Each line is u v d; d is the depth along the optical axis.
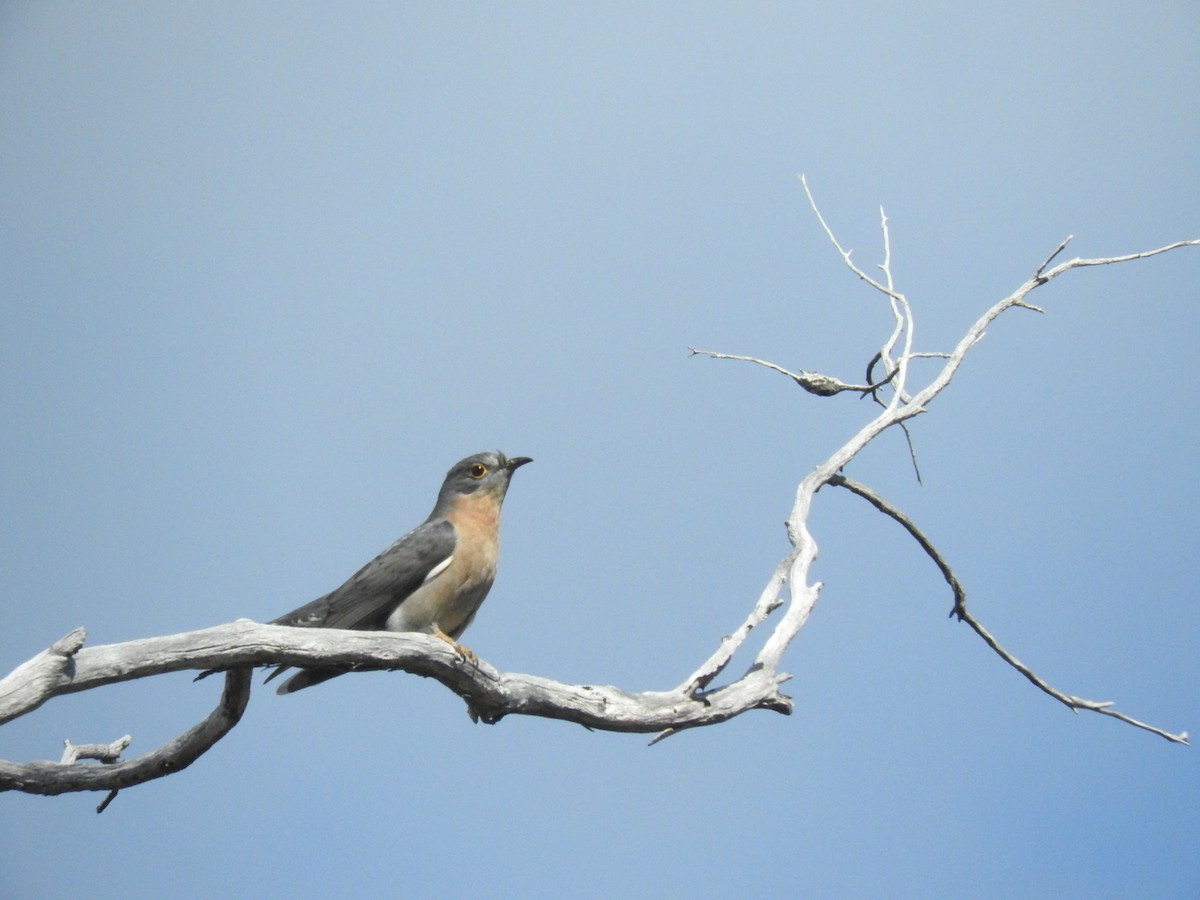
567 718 11.47
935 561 14.09
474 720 11.88
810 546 13.24
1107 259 14.34
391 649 10.46
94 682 8.96
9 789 10.86
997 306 14.52
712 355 14.42
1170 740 12.80
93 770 10.92
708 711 11.83
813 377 14.38
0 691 8.40
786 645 12.56
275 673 12.07
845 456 13.80
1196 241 14.16
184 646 9.41
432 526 14.10
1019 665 13.65
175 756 10.79
